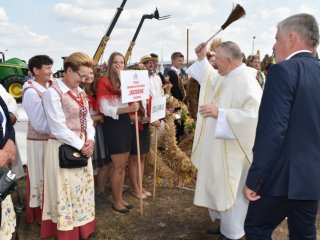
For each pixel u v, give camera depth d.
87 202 2.92
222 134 2.73
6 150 2.20
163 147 4.88
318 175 1.87
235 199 2.85
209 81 3.22
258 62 5.95
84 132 2.82
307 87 1.80
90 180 2.94
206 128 2.99
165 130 4.70
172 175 4.67
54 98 2.61
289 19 1.92
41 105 2.97
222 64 2.87
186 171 4.66
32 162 3.20
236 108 2.82
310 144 1.85
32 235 3.24
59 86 2.70
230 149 2.88
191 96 5.62
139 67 4.52
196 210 3.84
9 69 10.41
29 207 3.30
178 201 4.11
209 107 2.78
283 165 1.87
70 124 2.73
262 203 1.98
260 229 2.08
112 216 3.64
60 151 2.64
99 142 3.84
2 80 10.36
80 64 2.66
